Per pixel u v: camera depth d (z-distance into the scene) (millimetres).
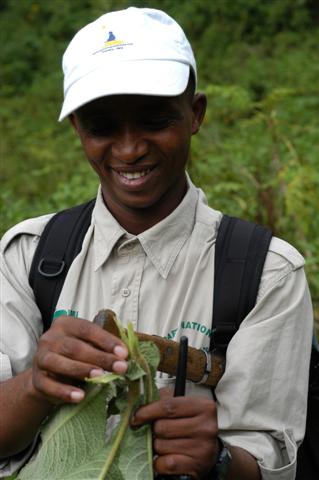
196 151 5848
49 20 14867
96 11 9992
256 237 2500
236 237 2502
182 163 2441
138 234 2521
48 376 2068
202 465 2020
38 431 2264
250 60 11383
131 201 2424
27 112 11172
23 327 2480
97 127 2369
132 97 2299
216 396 2385
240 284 2432
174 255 2494
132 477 2014
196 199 2576
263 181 5965
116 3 10203
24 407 2188
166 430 2014
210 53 12328
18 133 10211
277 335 2387
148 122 2344
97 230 2539
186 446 2012
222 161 6172
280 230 5430
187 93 2441
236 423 2330
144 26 2408
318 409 2535
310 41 11961
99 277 2527
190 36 13156
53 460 2088
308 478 2545
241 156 6492
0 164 8906
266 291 2420
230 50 12086
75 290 2521
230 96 6414
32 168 8781
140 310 2482
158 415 2018
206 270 2471
